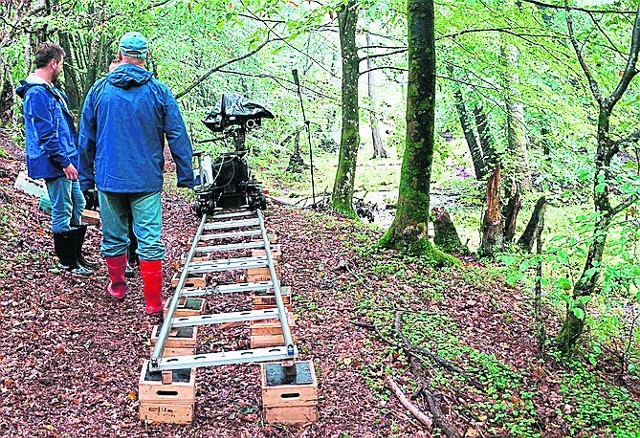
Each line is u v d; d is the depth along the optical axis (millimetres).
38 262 6508
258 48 12453
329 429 4250
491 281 8883
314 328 6070
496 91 13203
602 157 6547
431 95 8789
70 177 6102
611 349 7699
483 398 5531
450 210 15609
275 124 18859
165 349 4730
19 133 13422
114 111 5496
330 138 32594
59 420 3980
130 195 5668
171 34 15156
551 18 11531
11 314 5258
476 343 6695
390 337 6141
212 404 4387
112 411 4176
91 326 5449
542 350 6910
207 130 15961
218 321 4863
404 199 8961
